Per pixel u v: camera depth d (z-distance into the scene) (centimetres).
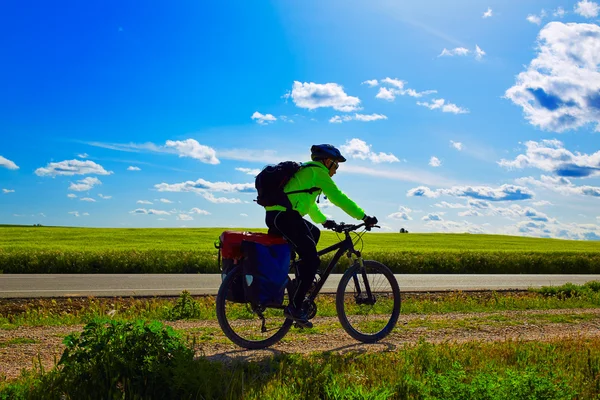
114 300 1149
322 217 634
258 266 563
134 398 408
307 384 452
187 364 441
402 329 729
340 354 578
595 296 1214
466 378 473
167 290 1342
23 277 1614
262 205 583
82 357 439
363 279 668
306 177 577
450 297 1285
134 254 1933
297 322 588
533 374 439
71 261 1842
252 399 422
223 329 588
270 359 535
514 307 1053
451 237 4809
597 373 516
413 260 2223
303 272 581
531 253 2575
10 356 561
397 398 444
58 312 1055
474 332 734
